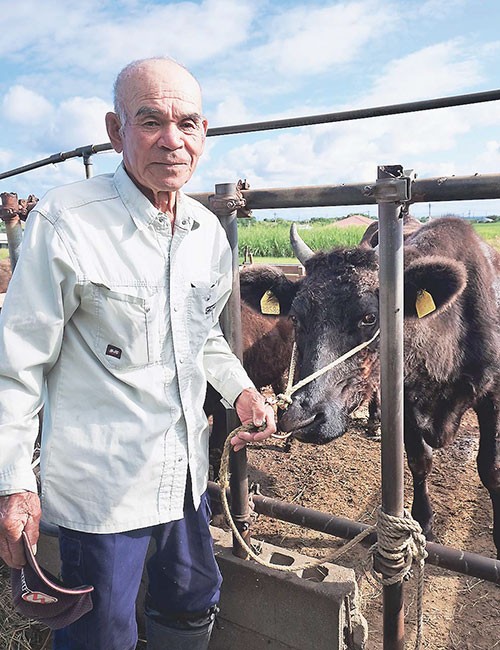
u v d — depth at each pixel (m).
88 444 1.75
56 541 3.02
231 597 2.51
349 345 3.36
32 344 1.63
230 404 2.18
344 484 4.54
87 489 1.75
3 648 2.69
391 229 1.92
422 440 3.81
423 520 3.81
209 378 2.18
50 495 1.78
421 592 2.12
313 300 3.47
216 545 2.59
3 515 1.55
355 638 2.38
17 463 1.58
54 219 1.66
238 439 2.06
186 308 1.85
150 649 2.17
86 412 1.76
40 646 2.78
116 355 1.74
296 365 3.67
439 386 3.70
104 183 1.81
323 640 2.31
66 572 1.82
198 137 1.75
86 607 1.66
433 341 3.56
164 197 1.82
